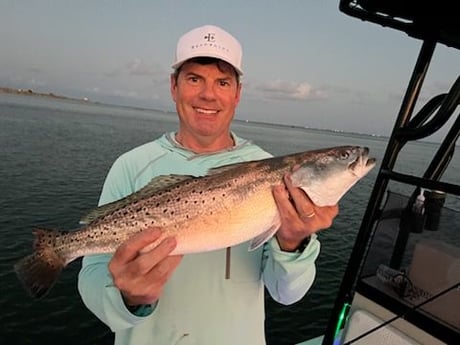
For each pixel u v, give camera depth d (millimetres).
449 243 679
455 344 642
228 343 665
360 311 777
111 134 16672
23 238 3764
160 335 659
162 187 705
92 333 2369
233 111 766
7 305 2576
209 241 684
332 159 725
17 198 5258
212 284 676
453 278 667
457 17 620
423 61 690
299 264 622
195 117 736
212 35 706
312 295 3111
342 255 4180
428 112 703
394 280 736
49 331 2361
